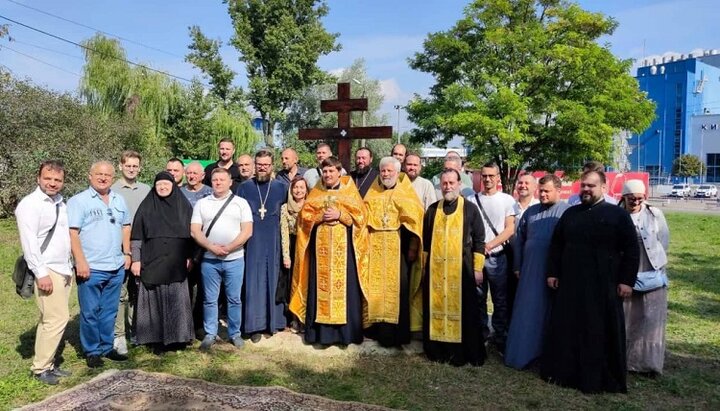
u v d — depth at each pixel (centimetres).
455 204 561
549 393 489
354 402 459
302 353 582
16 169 1522
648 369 522
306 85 3553
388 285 585
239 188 632
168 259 565
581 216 506
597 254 495
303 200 629
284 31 3347
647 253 521
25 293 489
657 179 6444
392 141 4125
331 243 581
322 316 584
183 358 568
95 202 524
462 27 2050
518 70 1939
